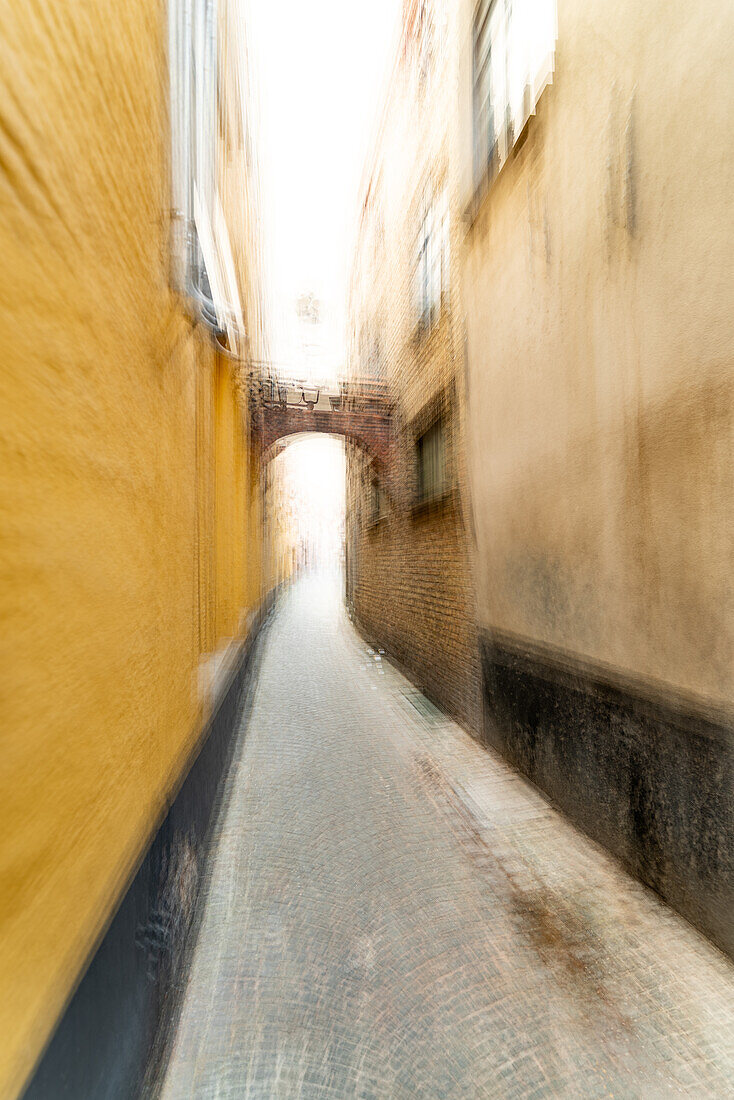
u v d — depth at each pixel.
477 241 5.04
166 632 1.97
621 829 2.94
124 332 1.53
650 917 2.49
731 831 2.22
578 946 2.29
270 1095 1.61
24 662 0.92
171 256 2.13
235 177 4.70
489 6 4.68
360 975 2.10
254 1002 1.97
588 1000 1.99
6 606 0.87
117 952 1.32
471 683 5.32
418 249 7.55
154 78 1.87
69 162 1.14
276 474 15.96
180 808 2.12
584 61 3.23
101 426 1.34
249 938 2.31
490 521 4.84
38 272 1.00
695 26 2.37
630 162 2.85
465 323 5.46
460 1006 1.96
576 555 3.45
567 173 3.46
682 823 2.50
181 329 2.34
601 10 3.04
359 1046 1.79
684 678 2.52
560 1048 1.79
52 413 1.05
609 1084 1.67
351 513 15.05
